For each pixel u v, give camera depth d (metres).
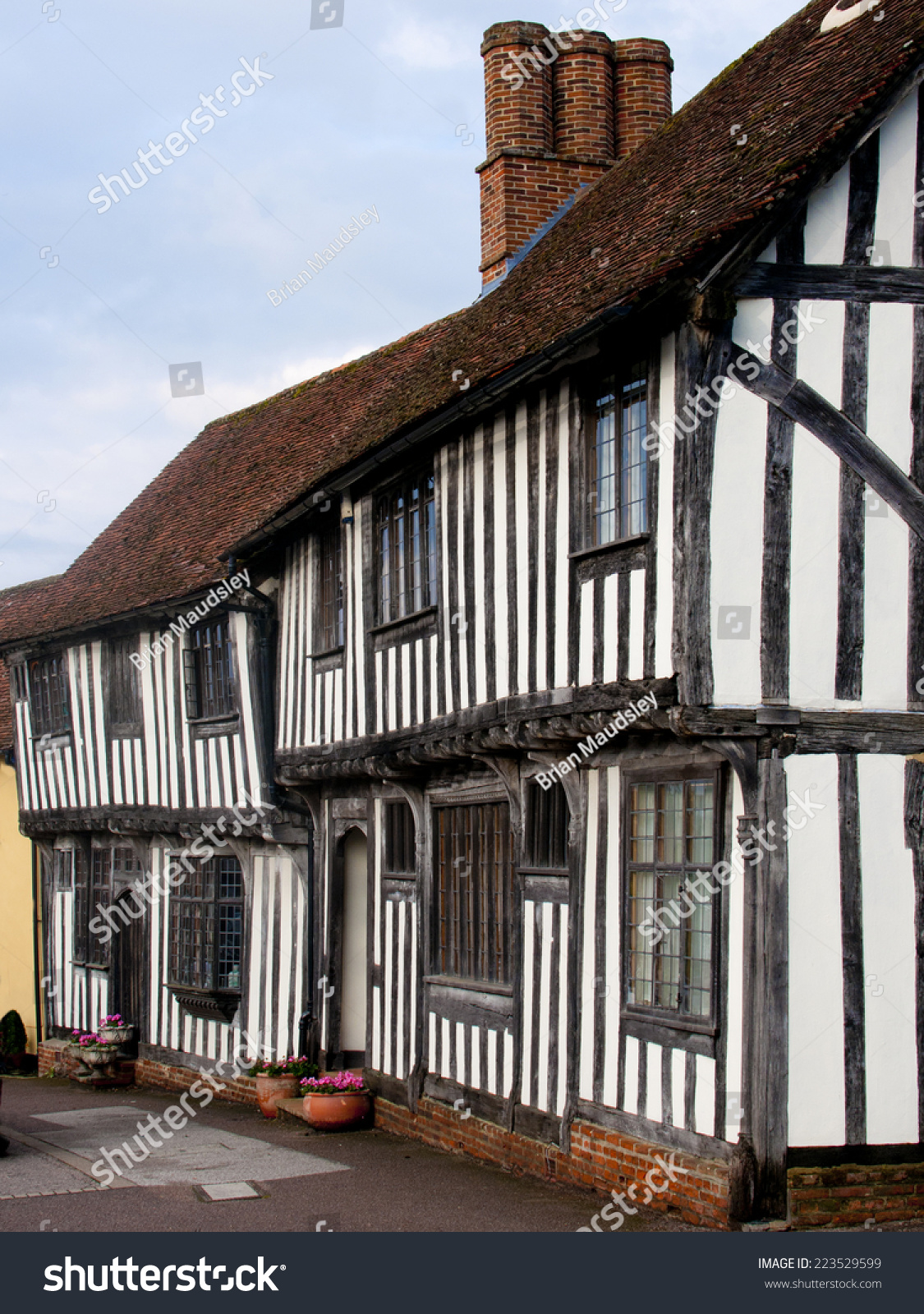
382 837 11.88
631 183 11.04
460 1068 10.19
